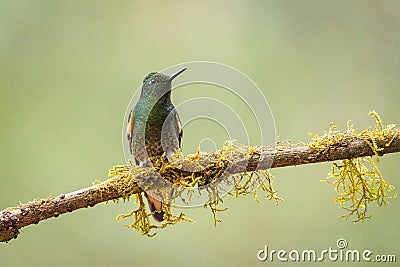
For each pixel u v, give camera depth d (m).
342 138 6.42
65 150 12.70
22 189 12.31
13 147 12.62
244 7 13.21
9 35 13.29
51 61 13.33
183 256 11.98
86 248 12.15
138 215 6.82
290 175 11.90
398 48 12.42
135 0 13.61
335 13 12.88
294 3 13.05
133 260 12.02
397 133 6.35
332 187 11.69
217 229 12.03
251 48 12.94
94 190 6.55
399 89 12.18
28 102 12.96
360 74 12.47
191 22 13.34
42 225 12.23
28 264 12.00
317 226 11.42
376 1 12.73
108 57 13.41
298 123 12.32
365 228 10.86
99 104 13.08
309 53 12.77
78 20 13.61
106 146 12.77
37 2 13.53
